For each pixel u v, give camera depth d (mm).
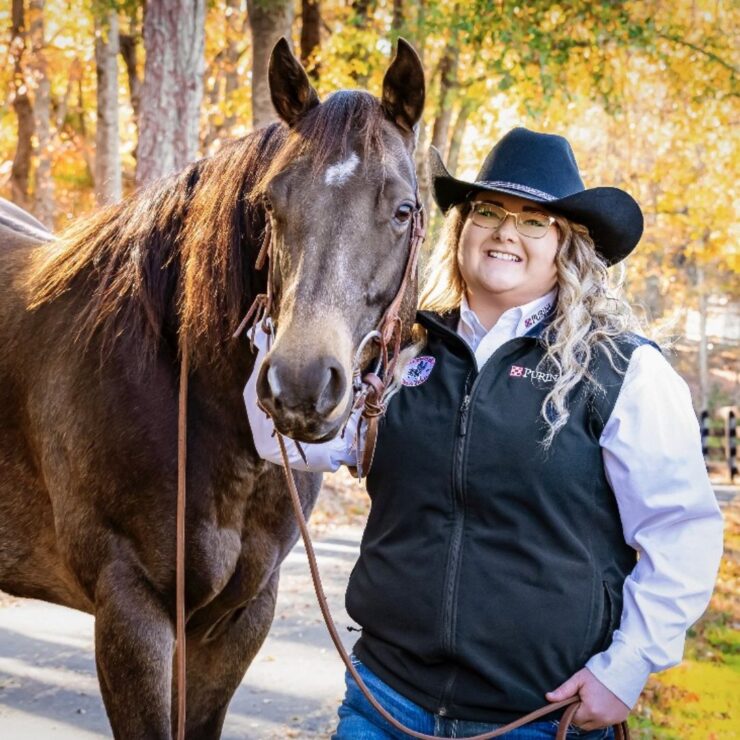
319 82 15766
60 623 5746
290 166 2166
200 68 8898
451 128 21703
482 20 13508
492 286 2178
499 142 2281
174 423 2650
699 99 17000
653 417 2016
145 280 2699
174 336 2693
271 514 2799
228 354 2600
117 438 2658
